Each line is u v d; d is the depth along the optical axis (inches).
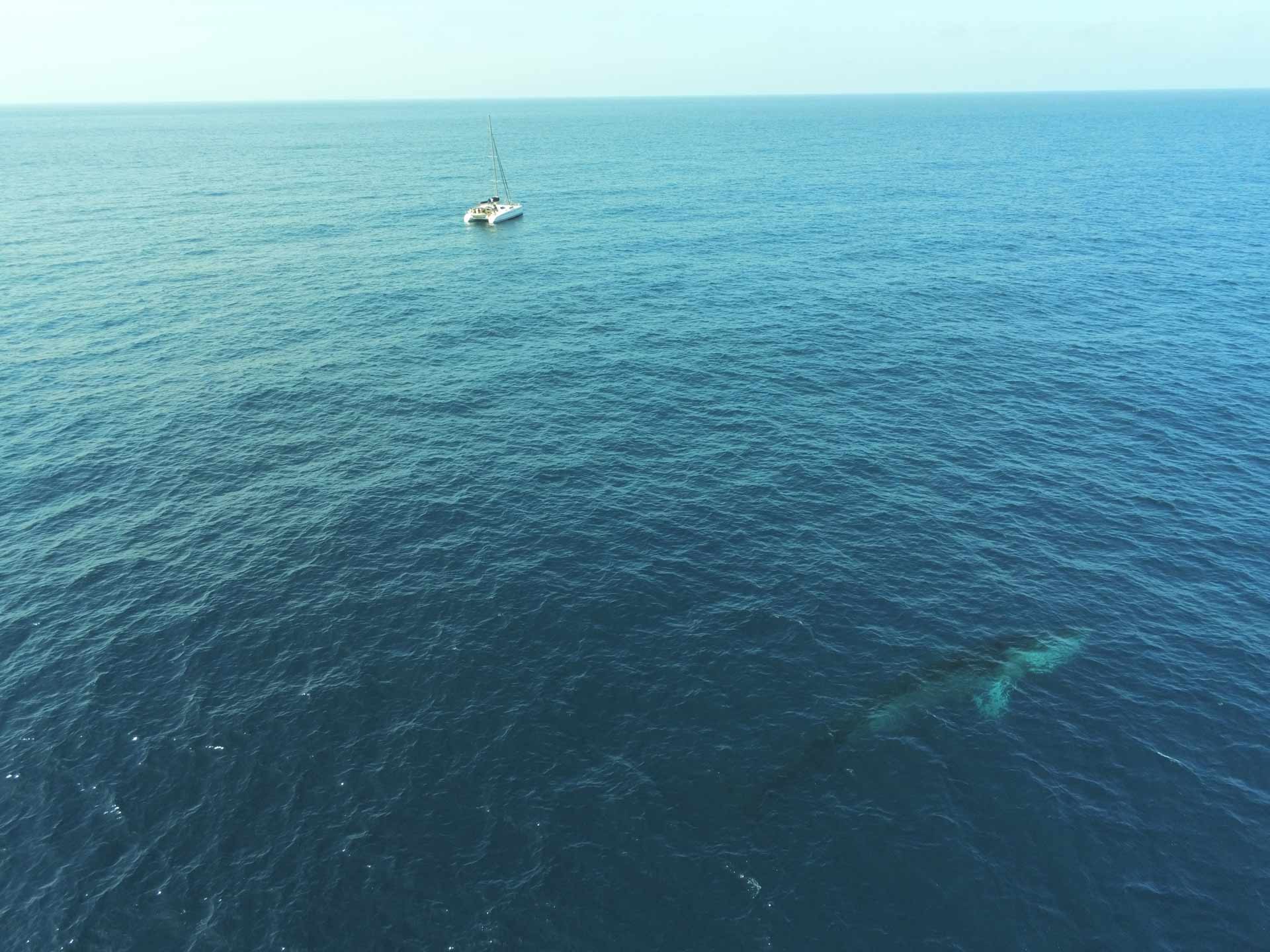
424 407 1857.8
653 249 3299.7
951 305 2517.2
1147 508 1434.5
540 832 848.3
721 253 3208.7
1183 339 2197.3
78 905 774.5
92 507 1441.9
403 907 775.1
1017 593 1218.0
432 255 3245.6
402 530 1382.9
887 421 1774.1
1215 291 2588.6
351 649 1107.3
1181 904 780.0
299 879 799.1
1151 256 3029.0
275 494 1494.8
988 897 788.0
